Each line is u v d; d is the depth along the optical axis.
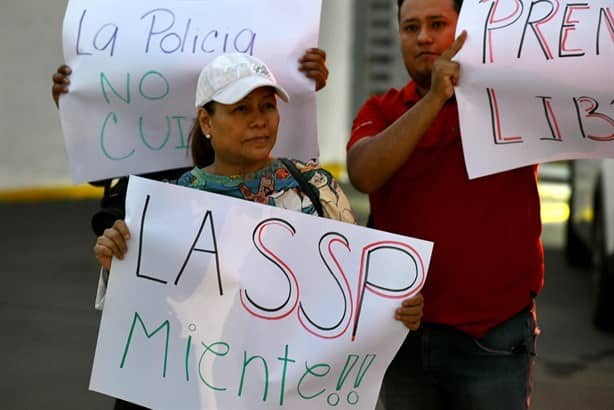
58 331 13.09
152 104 7.22
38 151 27.56
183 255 5.88
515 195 6.27
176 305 5.91
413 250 5.82
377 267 5.85
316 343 5.87
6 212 24.14
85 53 7.27
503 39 6.02
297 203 5.93
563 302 15.61
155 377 5.94
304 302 5.88
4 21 26.47
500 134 6.09
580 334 13.68
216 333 5.89
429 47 6.29
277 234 5.86
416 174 6.33
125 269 5.93
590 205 16.03
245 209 5.86
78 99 7.30
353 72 36.44
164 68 7.15
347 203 6.05
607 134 6.04
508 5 6.09
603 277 13.66
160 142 7.27
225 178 5.96
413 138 6.04
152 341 5.95
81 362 11.77
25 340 12.62
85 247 19.48
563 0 6.06
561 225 23.47
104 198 7.31
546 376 11.70
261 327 5.88
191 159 7.25
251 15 7.12
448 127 6.28
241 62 5.73
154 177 7.53
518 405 6.28
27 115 27.22
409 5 6.35
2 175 26.66
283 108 7.12
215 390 5.91
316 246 5.86
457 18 6.30
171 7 7.23
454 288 6.26
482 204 6.24
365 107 6.70
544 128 6.08
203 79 5.79
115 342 5.96
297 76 7.09
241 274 5.88
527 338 6.32
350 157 6.42
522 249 6.26
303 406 5.93
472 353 6.28
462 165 6.27
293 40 7.09
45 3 27.38
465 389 6.31
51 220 23.11
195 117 7.20
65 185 28.30
